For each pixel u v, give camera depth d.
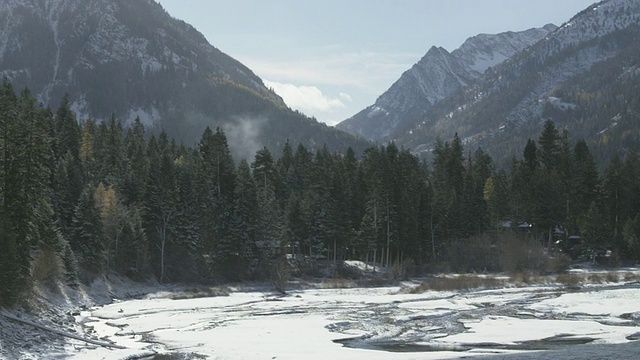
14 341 36.66
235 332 46.75
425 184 127.62
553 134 150.75
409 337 44.00
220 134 118.25
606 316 52.84
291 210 110.69
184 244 98.50
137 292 83.81
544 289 79.12
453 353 37.03
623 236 120.50
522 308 59.91
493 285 84.88
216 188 105.62
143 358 36.12
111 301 74.38
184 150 154.12
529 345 40.22
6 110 57.38
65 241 70.88
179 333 46.28
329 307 64.88
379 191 114.00
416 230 116.44
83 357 35.25
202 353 37.91
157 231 97.81
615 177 132.12
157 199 97.25
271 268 104.12
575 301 62.91
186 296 82.25
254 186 104.25
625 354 34.25
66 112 132.62
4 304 43.28
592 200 131.50
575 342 41.00
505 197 132.25
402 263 106.75
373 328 48.53
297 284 96.62
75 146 123.50
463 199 124.06
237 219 100.81
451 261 114.88
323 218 110.56
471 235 122.31
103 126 147.50
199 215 100.94
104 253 83.38
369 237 110.06
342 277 105.62
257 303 71.06
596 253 118.00
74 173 94.81
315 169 136.38
